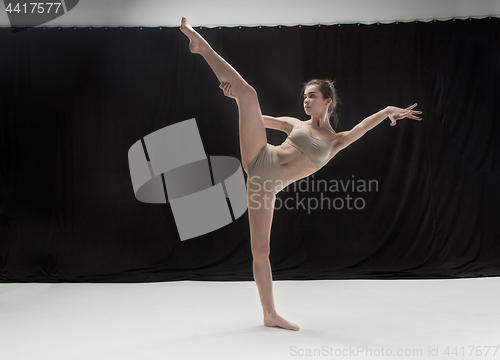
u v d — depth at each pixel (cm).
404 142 401
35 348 186
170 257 397
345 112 406
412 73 405
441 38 404
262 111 409
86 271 386
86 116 414
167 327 217
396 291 305
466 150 396
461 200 392
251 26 419
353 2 412
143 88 416
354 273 367
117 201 406
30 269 387
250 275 369
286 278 361
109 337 201
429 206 391
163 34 420
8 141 413
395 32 408
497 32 402
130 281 360
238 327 214
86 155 411
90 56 420
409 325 216
